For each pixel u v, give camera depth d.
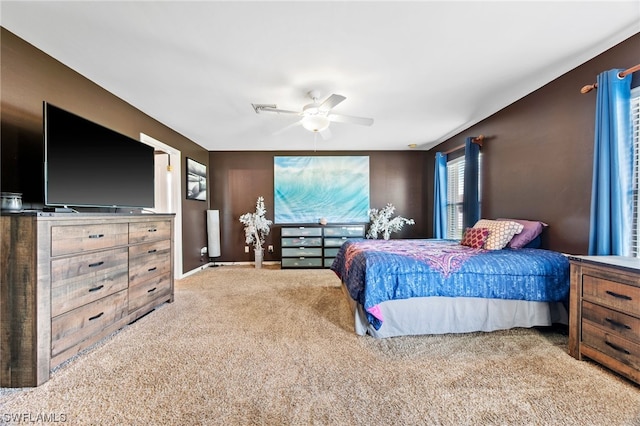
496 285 2.26
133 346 2.07
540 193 2.77
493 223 2.91
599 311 1.74
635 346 1.55
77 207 2.37
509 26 1.85
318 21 1.79
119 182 2.49
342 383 1.63
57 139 1.96
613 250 1.97
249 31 1.88
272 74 2.47
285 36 1.94
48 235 1.65
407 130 4.26
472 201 3.69
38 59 2.07
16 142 1.92
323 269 5.00
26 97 1.98
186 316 2.68
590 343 1.80
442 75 2.52
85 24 1.80
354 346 2.10
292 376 1.70
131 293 2.41
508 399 1.49
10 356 1.58
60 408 1.42
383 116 3.61
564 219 2.51
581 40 2.01
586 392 1.54
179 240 4.24
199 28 1.85
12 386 1.58
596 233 2.08
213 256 5.25
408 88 2.79
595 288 1.77
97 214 2.03
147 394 1.53
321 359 1.90
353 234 5.12
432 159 5.43
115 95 2.87
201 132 4.25
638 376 1.53
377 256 2.35
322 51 2.13
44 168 1.87
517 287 2.26
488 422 1.33
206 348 2.05
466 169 3.77
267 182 5.57
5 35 1.85
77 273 1.86
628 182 1.96
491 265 2.28
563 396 1.51
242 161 5.55
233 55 2.17
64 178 2.00
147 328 2.39
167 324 2.48
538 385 1.61
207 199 5.39
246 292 3.51
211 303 3.07
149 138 3.46
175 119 3.63
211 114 3.45
